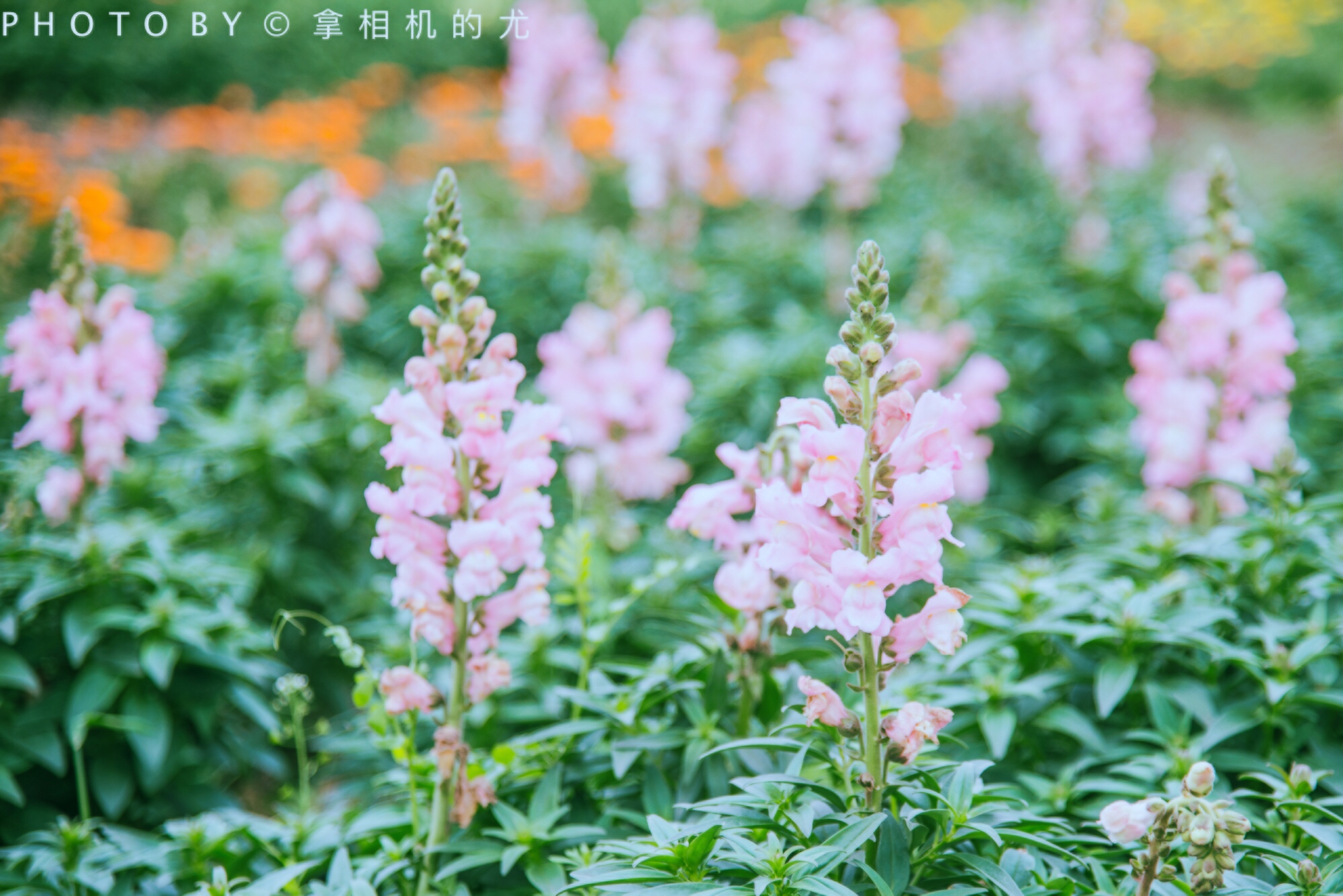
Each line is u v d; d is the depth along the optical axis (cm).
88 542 528
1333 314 1082
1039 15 1325
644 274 1096
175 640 520
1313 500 483
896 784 320
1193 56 2580
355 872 400
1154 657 446
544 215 1346
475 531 364
